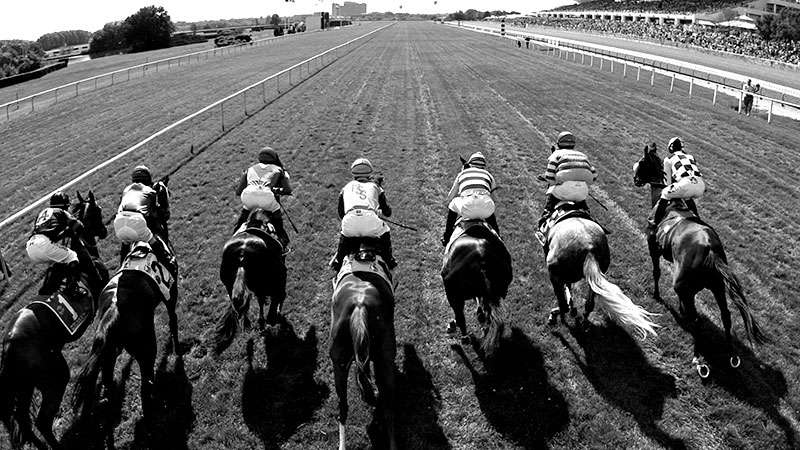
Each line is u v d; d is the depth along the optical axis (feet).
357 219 16.72
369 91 72.13
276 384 17.80
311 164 41.37
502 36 178.81
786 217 30.32
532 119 55.01
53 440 14.58
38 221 16.52
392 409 15.07
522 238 28.37
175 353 19.33
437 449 15.07
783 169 38.45
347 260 16.85
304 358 19.11
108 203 35.32
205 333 20.77
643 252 26.37
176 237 29.58
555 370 18.06
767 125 52.16
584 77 82.28
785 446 14.84
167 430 15.98
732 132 48.49
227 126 53.83
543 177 21.25
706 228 17.80
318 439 15.48
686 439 15.15
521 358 18.69
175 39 210.59
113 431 16.07
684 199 19.84
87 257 18.02
